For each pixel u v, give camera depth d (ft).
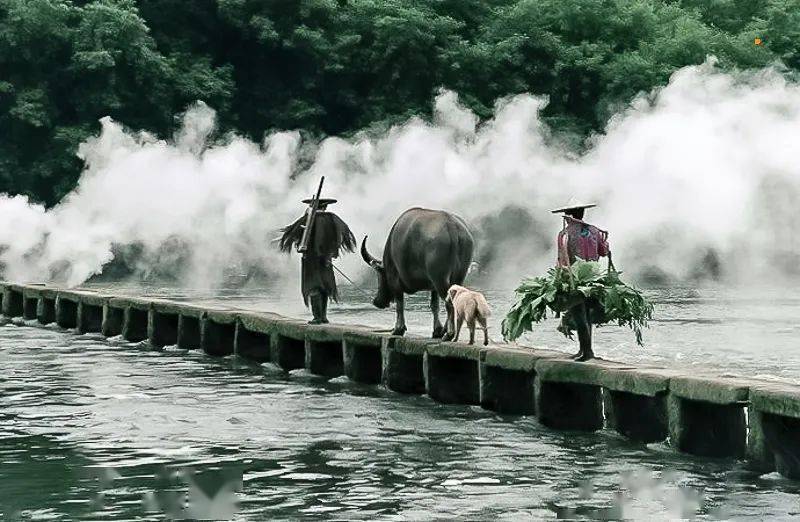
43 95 139.23
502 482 33.58
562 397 42.24
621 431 40.29
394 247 50.44
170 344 70.59
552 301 41.27
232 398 49.57
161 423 43.37
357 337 53.06
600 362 41.04
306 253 56.95
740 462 36.27
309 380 55.26
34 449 38.50
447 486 33.09
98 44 138.92
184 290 115.55
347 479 33.99
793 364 55.31
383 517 29.63
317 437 40.63
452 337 48.34
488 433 41.34
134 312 73.72
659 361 56.39
